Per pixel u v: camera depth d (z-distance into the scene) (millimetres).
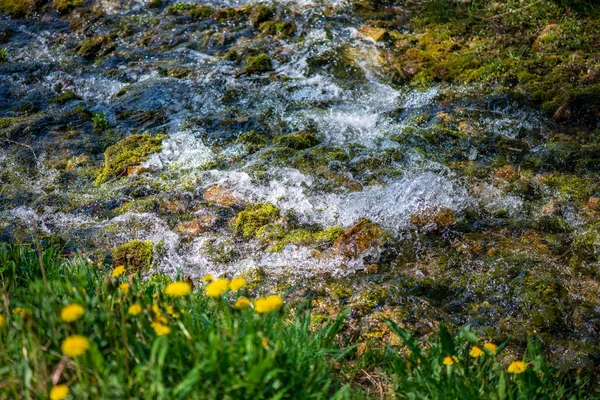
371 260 3826
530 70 5816
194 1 7664
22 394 2074
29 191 4688
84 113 5781
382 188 4484
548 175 4574
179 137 5297
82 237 4156
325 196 4461
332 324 3123
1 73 6605
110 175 4863
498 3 7102
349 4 7301
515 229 4047
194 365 2193
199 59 6602
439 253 3861
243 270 3805
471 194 4398
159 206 4438
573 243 3893
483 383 2535
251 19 7145
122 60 6730
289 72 6230
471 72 5906
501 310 3379
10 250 3385
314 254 3895
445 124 5234
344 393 2393
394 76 6059
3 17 7711
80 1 7828
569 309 3355
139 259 3922
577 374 2961
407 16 7102
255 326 2354
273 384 2152
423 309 3398
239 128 5398
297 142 5070
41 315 2330
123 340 2254
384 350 2943
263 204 4406
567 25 6430
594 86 5398
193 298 2846
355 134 5246
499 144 4949
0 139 5328
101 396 2049
